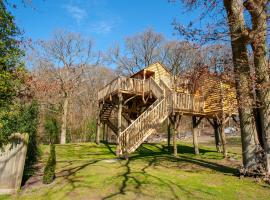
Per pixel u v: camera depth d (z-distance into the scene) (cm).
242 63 1088
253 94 1079
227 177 1063
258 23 994
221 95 1744
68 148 2083
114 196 825
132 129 1606
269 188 925
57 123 3080
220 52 1326
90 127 3506
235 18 1055
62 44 3403
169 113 1766
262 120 1043
